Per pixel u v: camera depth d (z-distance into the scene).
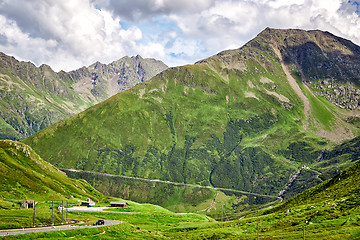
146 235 168.88
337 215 162.88
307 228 154.88
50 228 145.88
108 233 151.88
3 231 132.62
